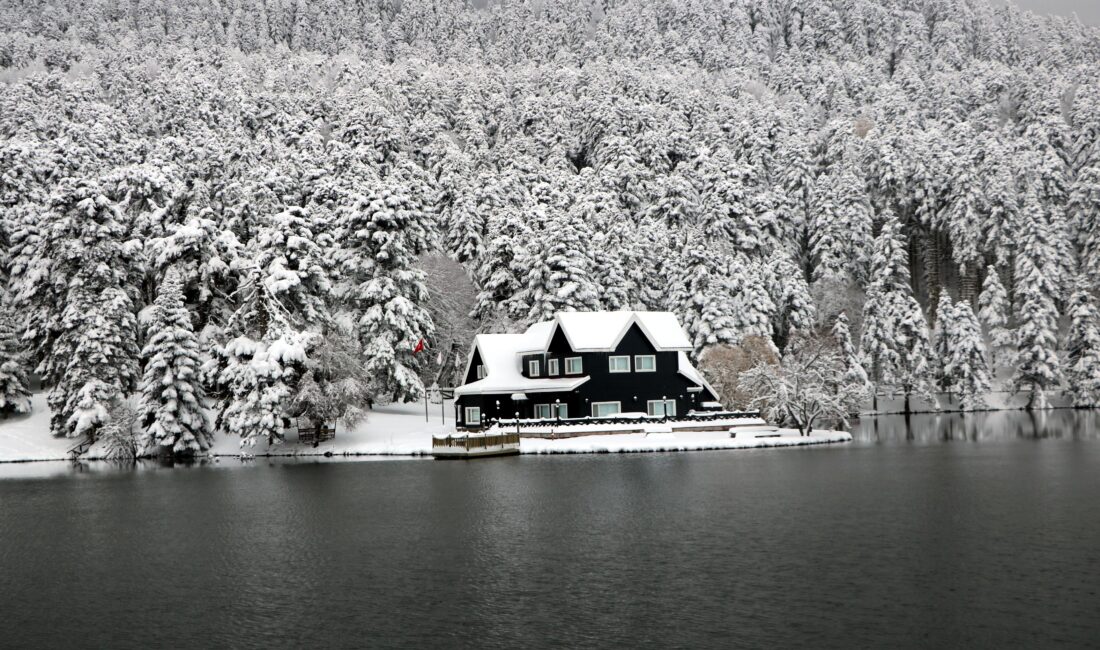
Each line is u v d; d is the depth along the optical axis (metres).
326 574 28.05
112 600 25.77
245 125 153.25
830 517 35.34
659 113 159.25
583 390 73.81
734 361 84.69
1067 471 48.66
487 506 40.31
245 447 70.44
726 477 48.66
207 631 22.50
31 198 94.62
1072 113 155.88
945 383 107.31
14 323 79.31
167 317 68.31
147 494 48.59
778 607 22.95
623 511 37.88
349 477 53.69
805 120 170.75
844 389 74.44
